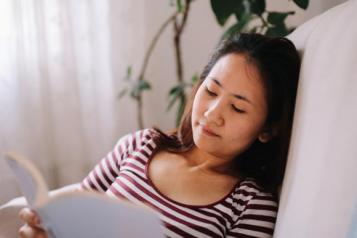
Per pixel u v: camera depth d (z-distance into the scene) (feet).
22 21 4.67
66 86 5.13
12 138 4.90
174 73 5.82
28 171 1.54
